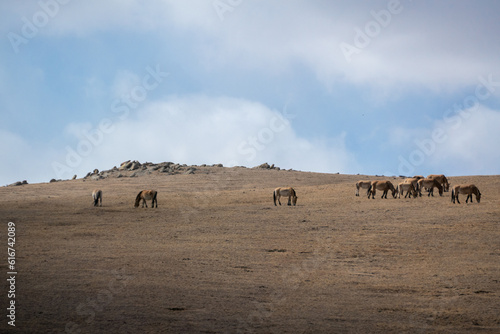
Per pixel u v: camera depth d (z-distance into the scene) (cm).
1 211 3488
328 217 2886
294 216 2981
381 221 2652
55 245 2072
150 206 3791
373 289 1301
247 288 1297
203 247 2033
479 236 2145
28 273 1444
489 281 1391
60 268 1538
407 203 3362
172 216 3111
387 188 3841
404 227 2436
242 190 5250
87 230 2555
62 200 4397
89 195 5078
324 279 1435
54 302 1093
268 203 3850
